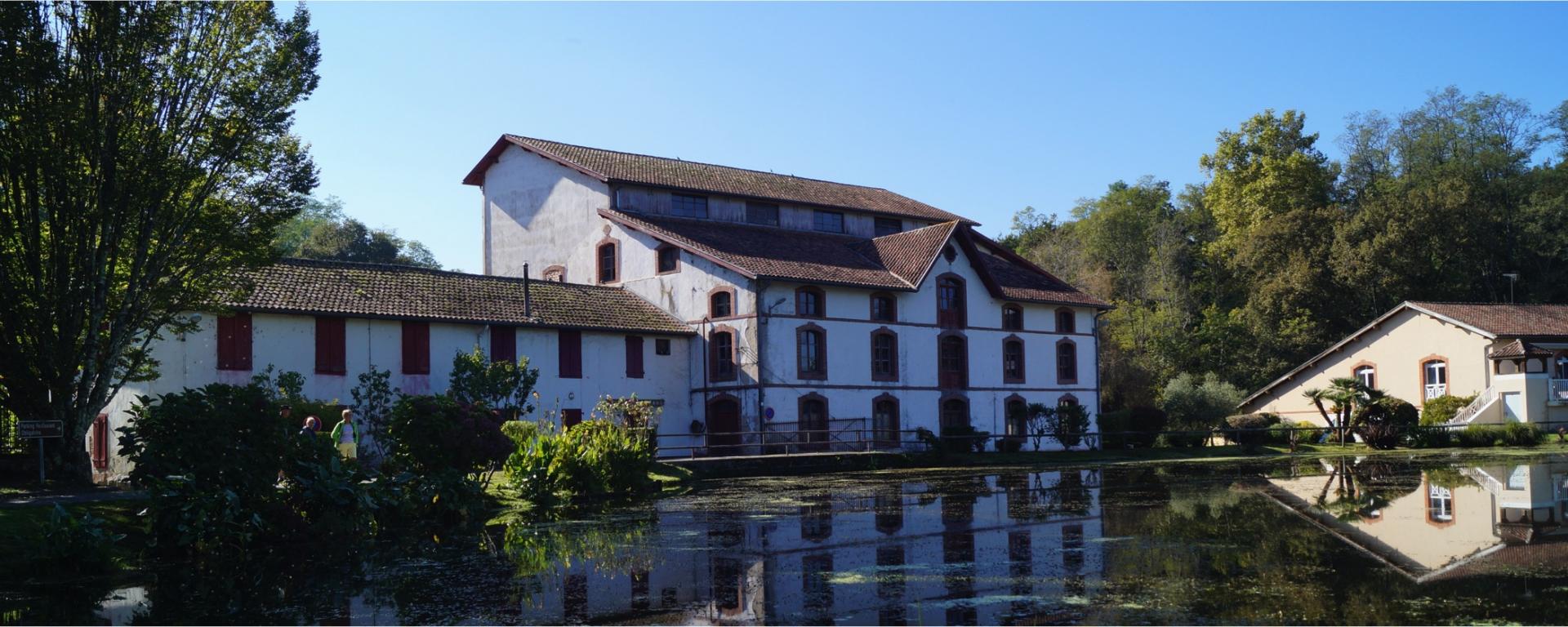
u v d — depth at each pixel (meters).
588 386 37.31
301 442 16.78
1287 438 46.28
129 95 19.73
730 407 38.88
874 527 16.48
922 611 9.84
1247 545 13.24
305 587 12.08
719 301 39.50
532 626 9.72
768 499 22.33
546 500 21.98
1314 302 63.09
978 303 45.62
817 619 9.67
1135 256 76.25
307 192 22.33
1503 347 48.44
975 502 20.42
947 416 43.97
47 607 11.16
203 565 14.10
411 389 33.38
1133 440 46.12
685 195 44.56
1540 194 69.94
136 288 20.86
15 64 18.69
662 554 13.92
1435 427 44.00
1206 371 61.94
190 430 15.45
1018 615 9.57
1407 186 77.69
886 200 52.50
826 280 39.91
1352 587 10.38
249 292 23.38
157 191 20.22
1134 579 11.09
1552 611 9.23
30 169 19.31
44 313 19.78
